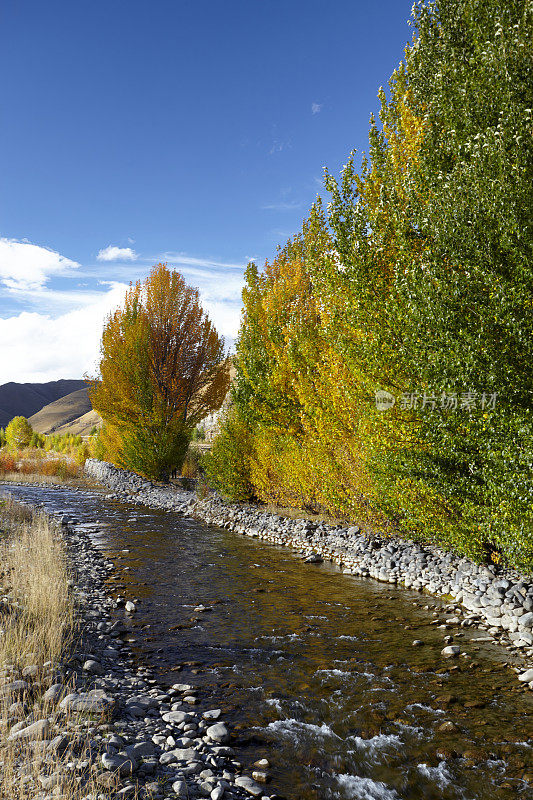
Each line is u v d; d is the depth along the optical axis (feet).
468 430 25.05
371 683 19.51
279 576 36.83
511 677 19.75
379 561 37.52
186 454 102.12
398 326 28.35
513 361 22.91
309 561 41.39
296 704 17.85
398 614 27.91
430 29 32.40
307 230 61.72
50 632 21.06
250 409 59.21
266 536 51.62
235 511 61.21
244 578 36.27
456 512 29.99
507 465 23.26
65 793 11.11
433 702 17.87
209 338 97.25
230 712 17.26
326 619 27.30
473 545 28.55
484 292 23.62
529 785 13.24
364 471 38.45
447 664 21.09
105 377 96.07
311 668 20.99
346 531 44.73
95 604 29.48
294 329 50.62
